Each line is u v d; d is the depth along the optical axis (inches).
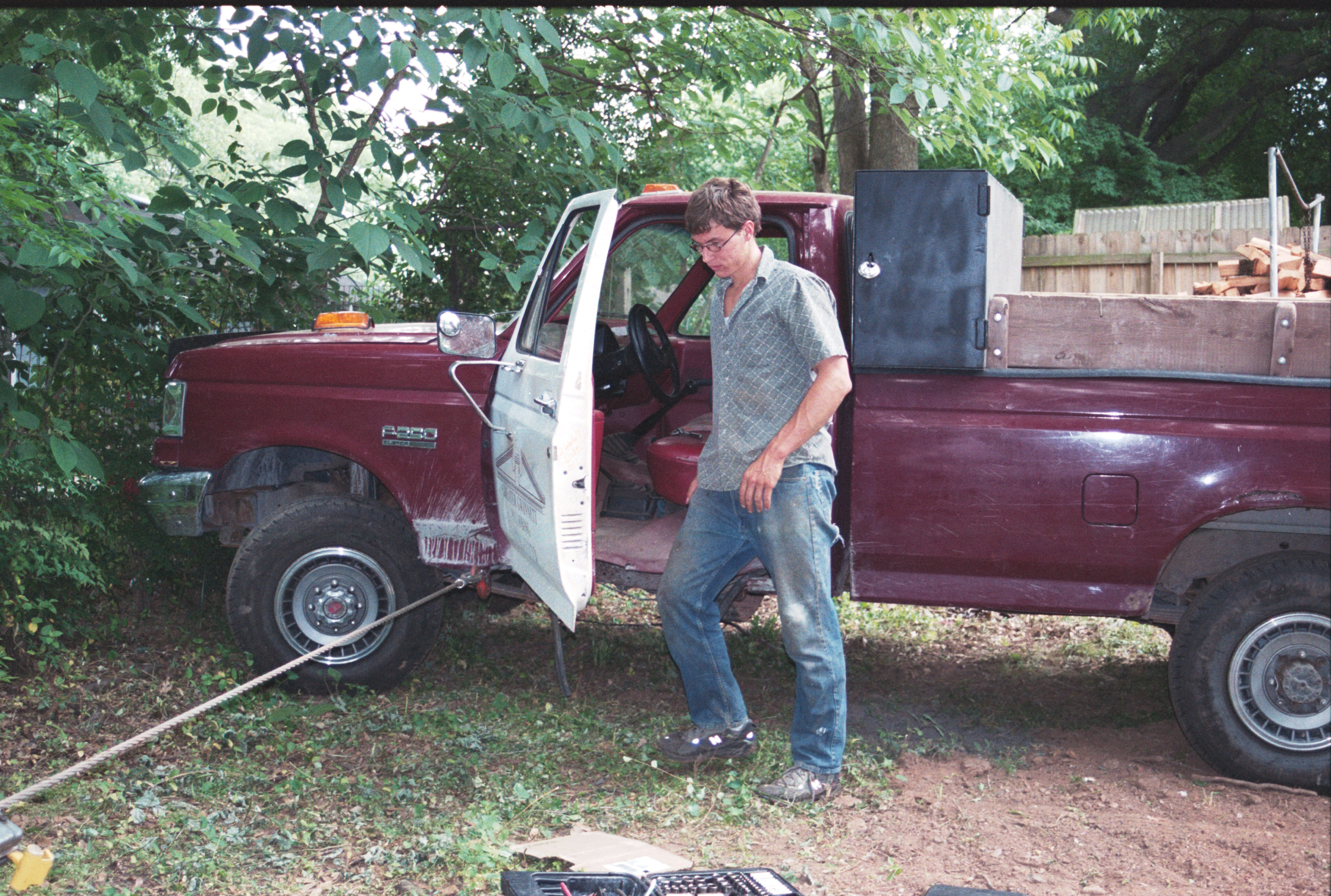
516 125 230.5
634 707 180.4
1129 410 149.3
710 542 144.5
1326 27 845.2
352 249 220.2
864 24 256.5
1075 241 333.7
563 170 268.7
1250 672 148.8
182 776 145.3
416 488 178.5
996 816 137.8
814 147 409.4
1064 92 426.0
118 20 208.1
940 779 149.8
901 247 151.3
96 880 118.0
